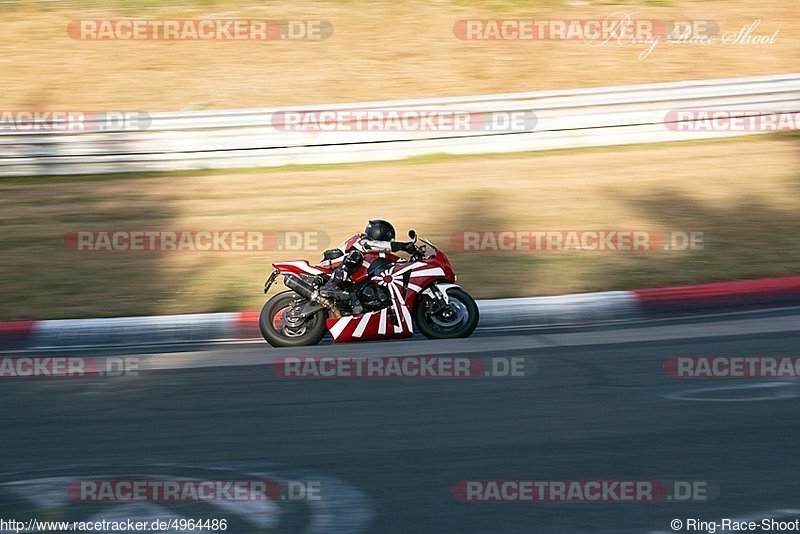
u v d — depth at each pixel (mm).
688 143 16219
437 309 8891
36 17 19797
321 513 5445
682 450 6211
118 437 6633
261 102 16688
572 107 16016
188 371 8086
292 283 8703
